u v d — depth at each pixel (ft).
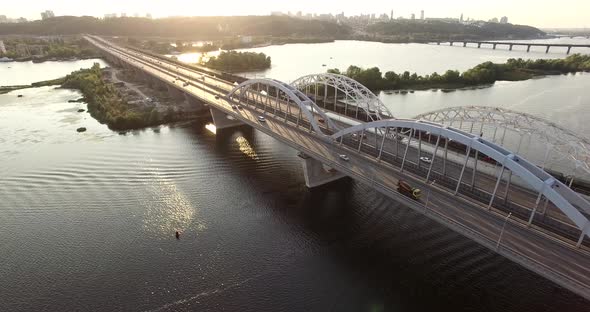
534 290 151.84
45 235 195.11
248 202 222.69
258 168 267.59
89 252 181.57
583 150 193.98
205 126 365.20
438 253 174.60
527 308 144.15
